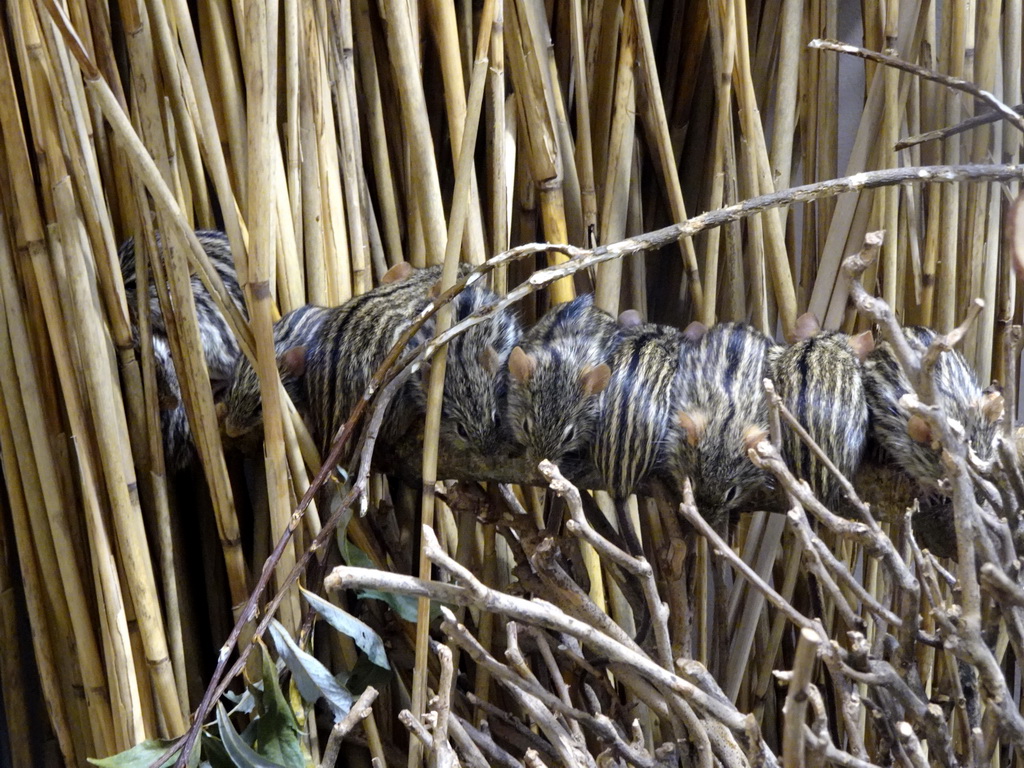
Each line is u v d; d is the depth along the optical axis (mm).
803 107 1434
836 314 1419
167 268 1317
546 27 1395
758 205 1304
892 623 1251
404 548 1404
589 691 1361
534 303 1436
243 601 1351
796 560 1422
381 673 1367
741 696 1450
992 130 1415
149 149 1314
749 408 1328
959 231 1426
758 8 1448
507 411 1354
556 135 1394
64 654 1381
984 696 1232
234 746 1310
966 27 1406
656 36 1456
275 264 1361
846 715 1245
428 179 1374
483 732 1369
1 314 1340
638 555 1345
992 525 1249
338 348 1352
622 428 1335
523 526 1342
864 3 1419
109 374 1320
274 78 1303
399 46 1361
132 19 1300
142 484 1362
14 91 1307
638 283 1435
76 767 1393
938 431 1206
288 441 1330
